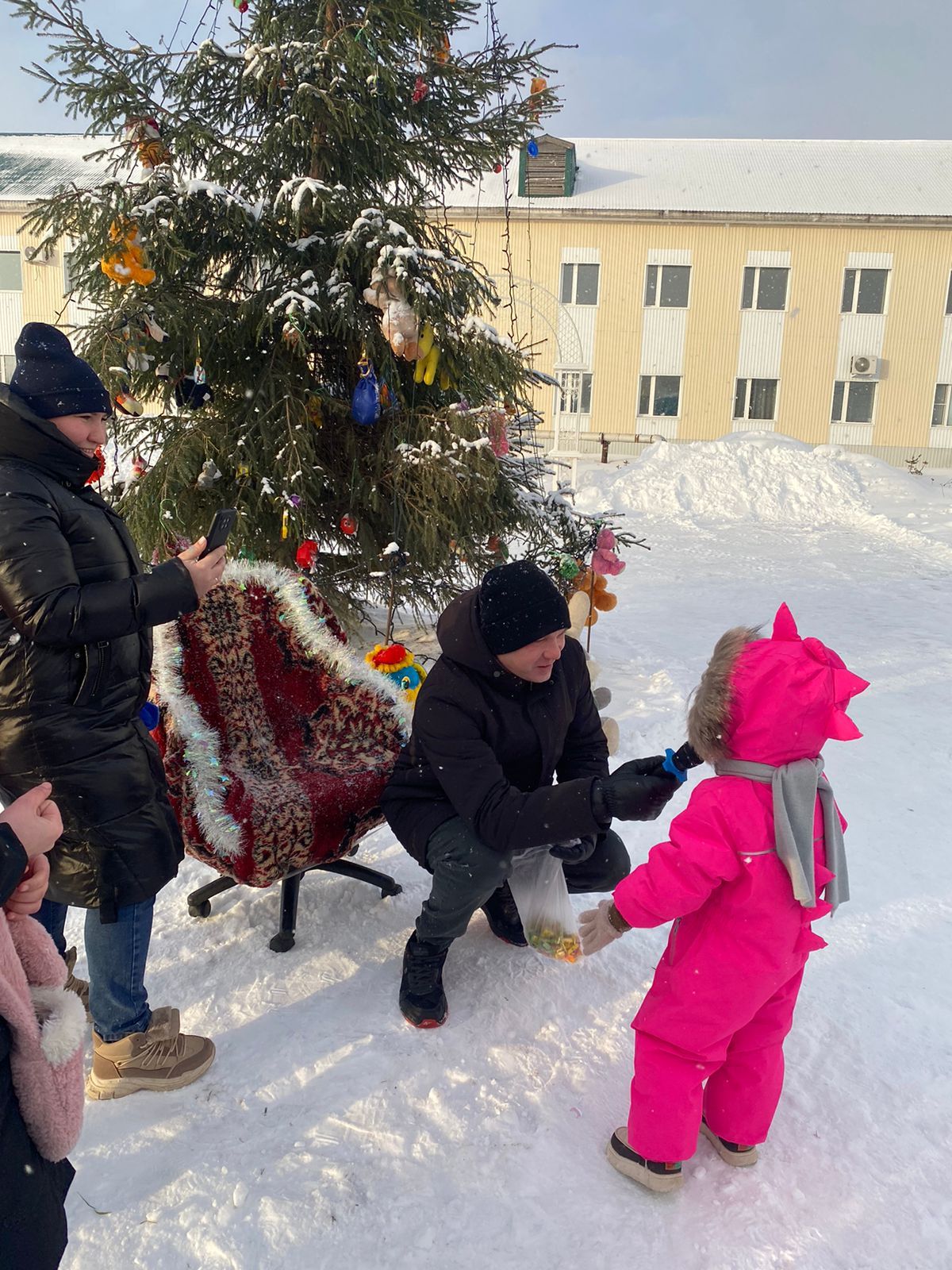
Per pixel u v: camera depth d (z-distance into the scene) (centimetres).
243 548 484
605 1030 237
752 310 2541
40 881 130
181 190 455
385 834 346
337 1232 177
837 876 181
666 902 175
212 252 490
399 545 536
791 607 802
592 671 466
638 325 2564
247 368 507
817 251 2486
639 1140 186
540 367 2584
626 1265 171
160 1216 179
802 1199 187
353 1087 214
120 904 199
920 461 2586
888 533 1278
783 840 171
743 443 1630
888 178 2627
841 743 462
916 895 313
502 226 2503
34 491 183
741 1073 189
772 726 172
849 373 2548
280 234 505
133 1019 212
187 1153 195
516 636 213
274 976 256
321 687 309
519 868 232
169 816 210
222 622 296
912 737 475
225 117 520
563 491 571
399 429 525
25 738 184
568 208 2478
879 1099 215
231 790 247
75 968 255
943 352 2517
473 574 571
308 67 490
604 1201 185
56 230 476
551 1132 202
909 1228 181
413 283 461
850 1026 241
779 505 1477
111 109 454
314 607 312
